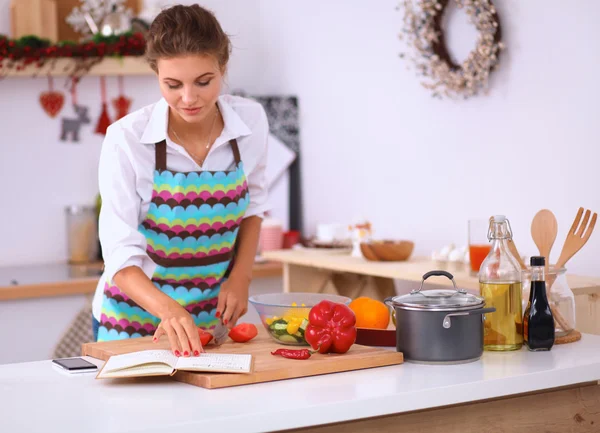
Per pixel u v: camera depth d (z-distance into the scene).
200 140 2.12
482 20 2.86
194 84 1.81
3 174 4.10
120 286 1.86
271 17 4.33
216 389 1.46
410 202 3.41
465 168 3.09
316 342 1.65
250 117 2.21
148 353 1.60
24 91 4.11
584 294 2.28
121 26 4.10
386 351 1.68
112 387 1.52
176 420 1.27
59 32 4.23
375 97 3.59
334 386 1.47
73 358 1.77
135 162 2.02
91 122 4.24
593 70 2.54
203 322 2.27
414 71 3.33
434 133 3.24
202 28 1.78
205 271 2.21
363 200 3.72
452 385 1.46
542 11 2.72
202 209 2.11
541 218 1.94
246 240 2.24
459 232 3.14
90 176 4.26
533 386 1.54
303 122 4.16
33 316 3.51
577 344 1.82
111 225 1.95
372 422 1.45
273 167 4.12
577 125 2.61
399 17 3.40
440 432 1.51
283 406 1.33
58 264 4.14
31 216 4.15
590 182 2.57
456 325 1.62
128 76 4.29
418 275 2.60
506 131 2.89
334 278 3.44
